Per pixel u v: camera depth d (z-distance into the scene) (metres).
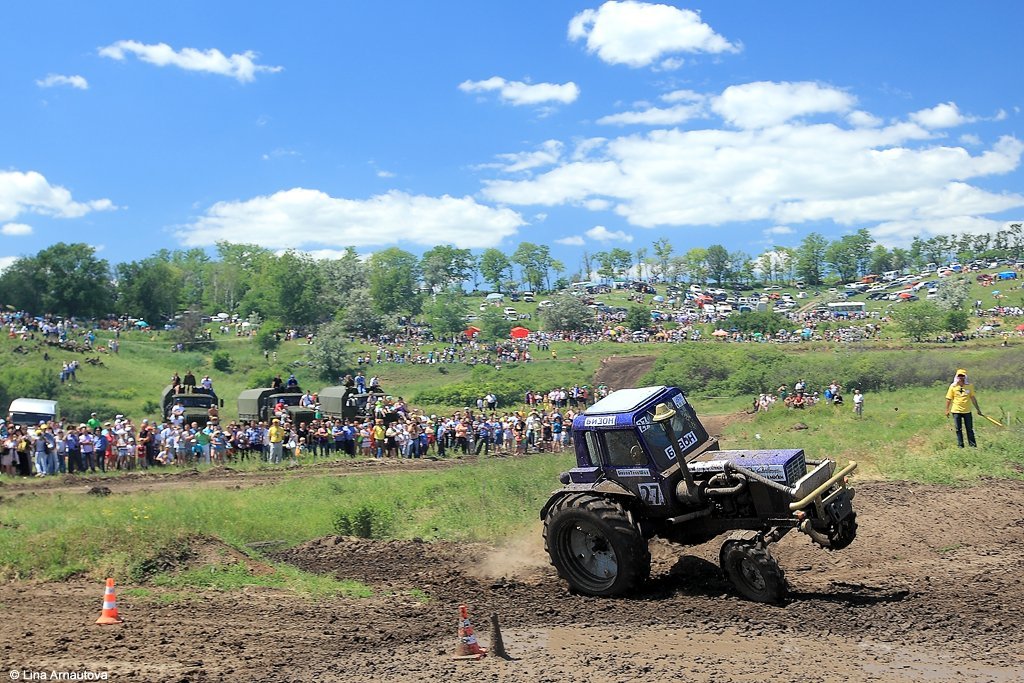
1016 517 15.05
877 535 14.06
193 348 85.31
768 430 29.42
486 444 34.44
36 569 12.92
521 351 84.75
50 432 27.47
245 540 15.82
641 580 11.41
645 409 11.82
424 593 12.35
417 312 147.00
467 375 75.69
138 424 50.53
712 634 9.76
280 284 106.94
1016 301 118.19
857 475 19.53
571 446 35.41
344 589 12.41
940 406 33.31
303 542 15.98
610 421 11.78
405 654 9.40
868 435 24.06
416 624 10.65
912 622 9.92
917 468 19.28
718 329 102.25
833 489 10.73
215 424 31.36
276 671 8.77
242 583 12.61
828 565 12.75
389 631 10.30
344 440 33.12
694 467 11.30
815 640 9.40
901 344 80.06
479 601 11.74
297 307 105.69
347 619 10.88
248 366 77.06
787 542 13.74
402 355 84.25
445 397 59.25
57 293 104.38
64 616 10.90
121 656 9.23
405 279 148.38
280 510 18.33
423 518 18.36
